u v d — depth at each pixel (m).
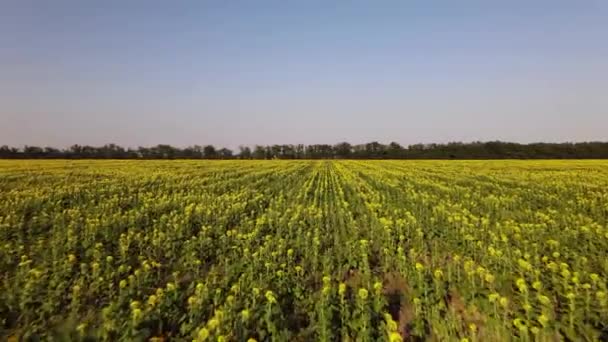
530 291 7.80
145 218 14.88
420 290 7.70
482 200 19.27
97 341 6.12
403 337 6.57
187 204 18.27
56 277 8.12
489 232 11.59
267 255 9.97
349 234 12.55
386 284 8.84
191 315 6.71
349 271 9.62
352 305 7.32
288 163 69.38
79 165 50.09
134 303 6.53
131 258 10.46
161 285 8.73
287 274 8.48
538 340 5.97
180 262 10.10
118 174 34.72
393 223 13.80
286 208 17.61
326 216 15.49
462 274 8.91
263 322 6.60
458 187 24.61
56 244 10.93
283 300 7.50
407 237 12.16
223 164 59.69
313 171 45.94
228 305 6.74
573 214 15.71
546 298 6.61
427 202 18.12
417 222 13.69
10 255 10.07
